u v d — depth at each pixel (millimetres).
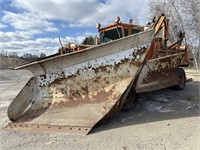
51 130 3994
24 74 21609
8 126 4352
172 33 24031
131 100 5301
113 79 4316
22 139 3732
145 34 4391
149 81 5426
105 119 4332
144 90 5230
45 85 4645
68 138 3672
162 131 3859
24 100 4594
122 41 4230
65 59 4387
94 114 4086
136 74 4293
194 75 13789
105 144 3395
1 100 7473
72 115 4203
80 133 3803
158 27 6801
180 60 7250
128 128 4078
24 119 4445
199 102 5996
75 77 4461
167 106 5676
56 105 4484
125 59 4312
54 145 3434
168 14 26125
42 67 4531
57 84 4566
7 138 3811
